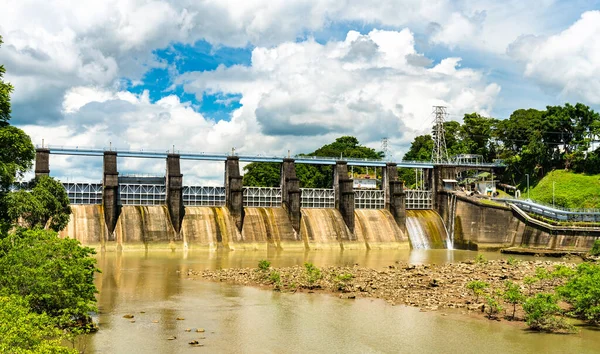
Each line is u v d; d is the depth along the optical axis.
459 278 81.19
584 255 120.12
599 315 55.00
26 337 32.50
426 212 163.50
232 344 47.75
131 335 50.06
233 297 69.12
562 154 176.62
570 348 46.59
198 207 139.62
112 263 104.50
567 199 156.75
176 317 57.66
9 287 45.16
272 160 146.38
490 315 58.22
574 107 172.38
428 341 48.81
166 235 130.50
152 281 81.88
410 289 73.25
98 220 126.81
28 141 67.12
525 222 137.88
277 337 50.12
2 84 64.44
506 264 99.62
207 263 106.31
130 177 136.75
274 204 148.50
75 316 52.44
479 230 148.38
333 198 155.62
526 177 179.38
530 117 197.00
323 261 113.19
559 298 58.59
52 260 48.06
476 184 174.62
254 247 137.00
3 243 50.78
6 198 66.38
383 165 159.75
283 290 73.88
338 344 48.00
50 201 88.62
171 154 135.38
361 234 149.38
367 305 64.00
